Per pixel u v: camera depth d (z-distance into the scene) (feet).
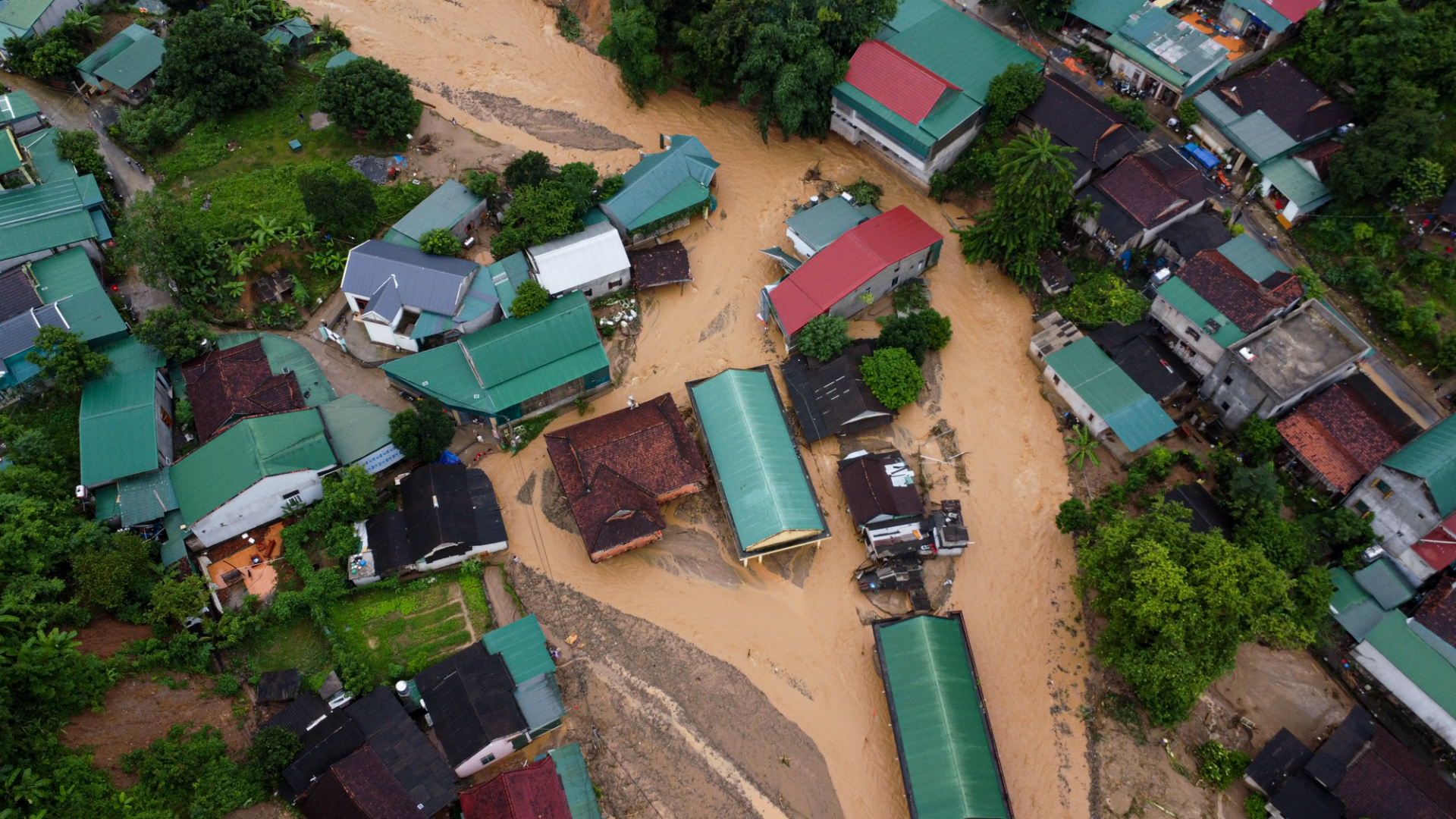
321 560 172.04
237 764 146.30
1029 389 201.77
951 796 147.84
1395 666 158.40
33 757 134.10
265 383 186.39
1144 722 163.63
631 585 176.65
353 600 168.76
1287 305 187.01
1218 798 156.15
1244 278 190.29
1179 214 207.10
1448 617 161.48
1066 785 158.40
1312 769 150.20
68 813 130.31
